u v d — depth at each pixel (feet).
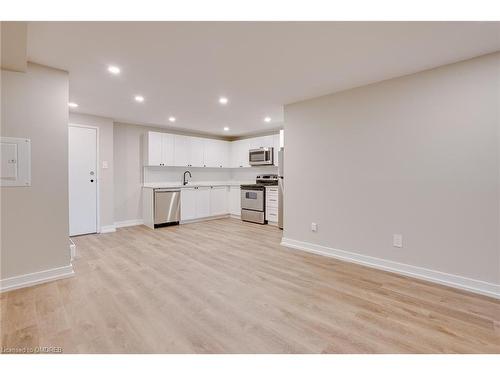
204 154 21.56
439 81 8.63
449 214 8.51
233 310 6.97
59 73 8.90
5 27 5.90
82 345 5.50
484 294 7.88
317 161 12.03
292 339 5.76
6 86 7.96
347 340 5.73
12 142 8.07
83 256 11.48
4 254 7.97
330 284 8.64
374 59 8.18
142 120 17.12
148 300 7.48
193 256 11.55
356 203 10.71
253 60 8.28
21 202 8.24
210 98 12.26
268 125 18.69
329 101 11.55
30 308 6.97
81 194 15.34
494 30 6.50
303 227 12.64
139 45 7.33
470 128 8.07
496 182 7.70
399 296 7.80
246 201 20.63
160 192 18.02
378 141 10.05
